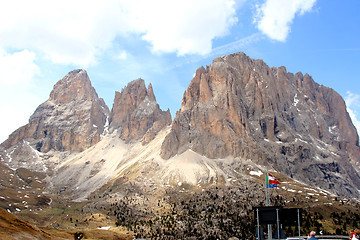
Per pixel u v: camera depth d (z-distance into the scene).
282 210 103.12
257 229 103.31
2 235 126.50
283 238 102.19
